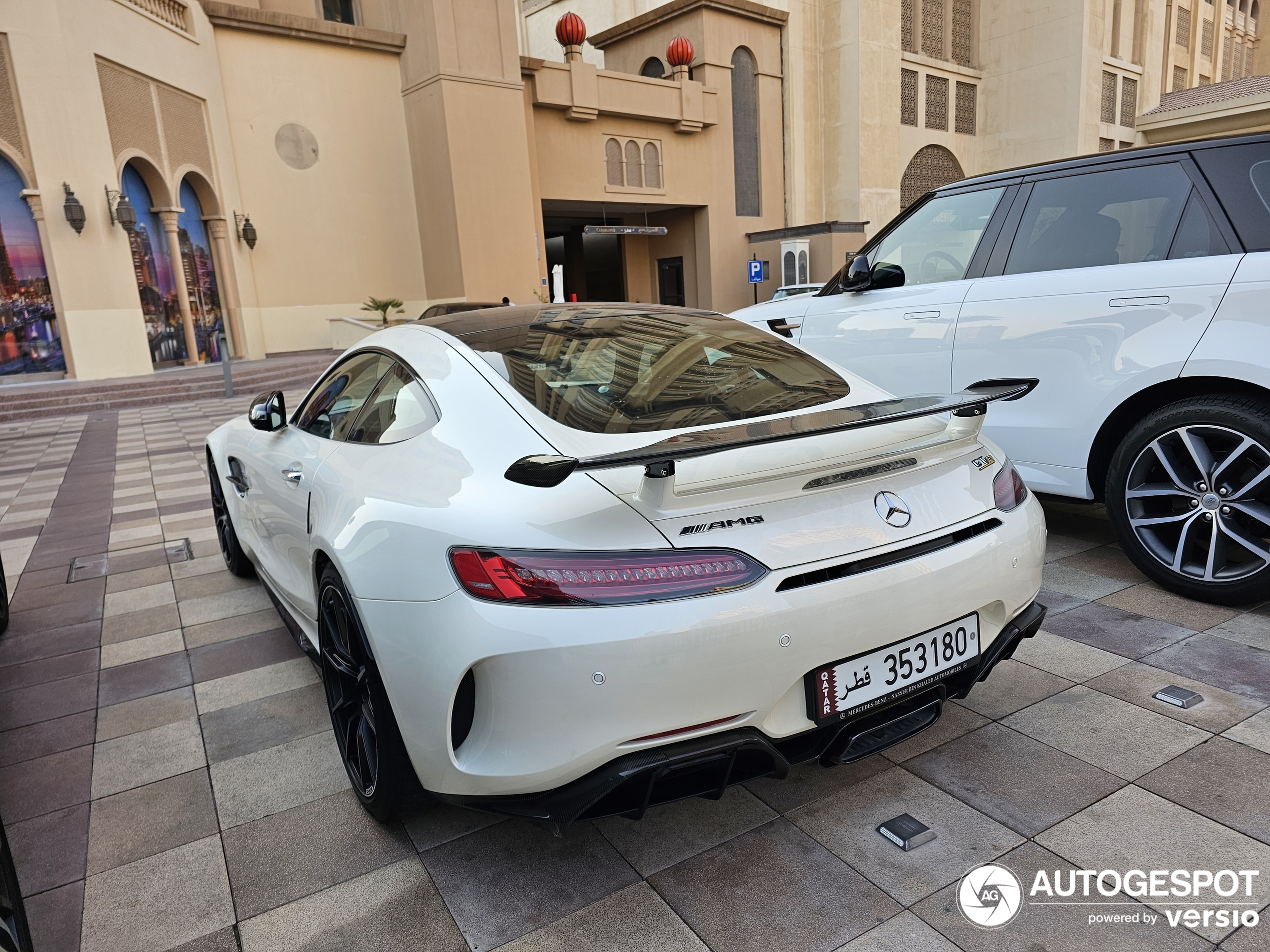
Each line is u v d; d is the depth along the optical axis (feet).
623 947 5.35
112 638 11.53
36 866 6.58
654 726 5.11
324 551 6.91
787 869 5.99
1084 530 13.29
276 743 8.37
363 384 8.37
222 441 12.38
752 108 96.99
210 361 63.82
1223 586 9.63
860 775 7.11
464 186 71.20
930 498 6.19
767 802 6.82
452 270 73.05
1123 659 8.79
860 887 5.76
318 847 6.63
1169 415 9.73
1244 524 9.76
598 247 108.47
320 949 5.51
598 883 5.98
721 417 6.55
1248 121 111.45
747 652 5.18
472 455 6.09
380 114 73.46
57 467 28.02
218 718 8.96
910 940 5.26
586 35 94.38
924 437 6.40
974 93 113.91
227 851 6.63
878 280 13.16
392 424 7.29
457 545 5.35
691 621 5.02
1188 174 10.26
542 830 6.67
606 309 8.96
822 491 5.73
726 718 5.27
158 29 56.75
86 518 19.54
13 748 8.54
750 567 5.23
